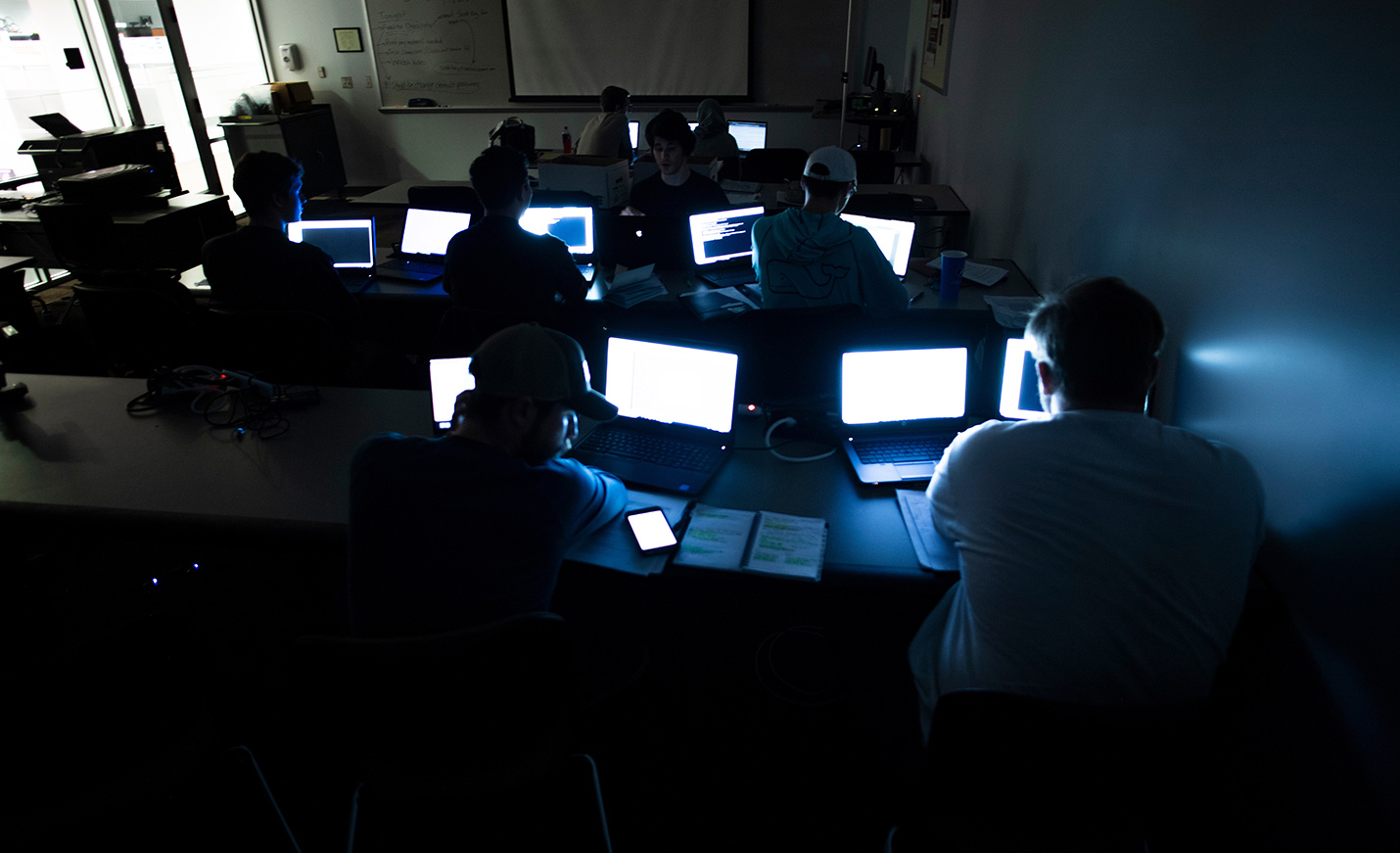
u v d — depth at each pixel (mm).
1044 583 1118
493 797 1762
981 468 1229
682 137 3352
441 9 6926
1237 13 1616
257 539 1596
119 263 4121
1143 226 2078
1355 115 1218
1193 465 1115
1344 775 1192
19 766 1095
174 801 1726
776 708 2010
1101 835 1127
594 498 1391
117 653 1121
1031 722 955
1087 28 2553
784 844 1674
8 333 3424
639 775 1837
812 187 2406
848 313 2096
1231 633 1120
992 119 3801
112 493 1688
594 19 6832
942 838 1165
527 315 2484
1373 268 1160
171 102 6305
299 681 1126
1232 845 1517
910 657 1388
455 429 1284
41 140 4461
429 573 1181
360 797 1747
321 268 2664
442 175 7590
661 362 1896
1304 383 1330
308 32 7137
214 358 2934
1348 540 1192
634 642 2182
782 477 1787
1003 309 2680
